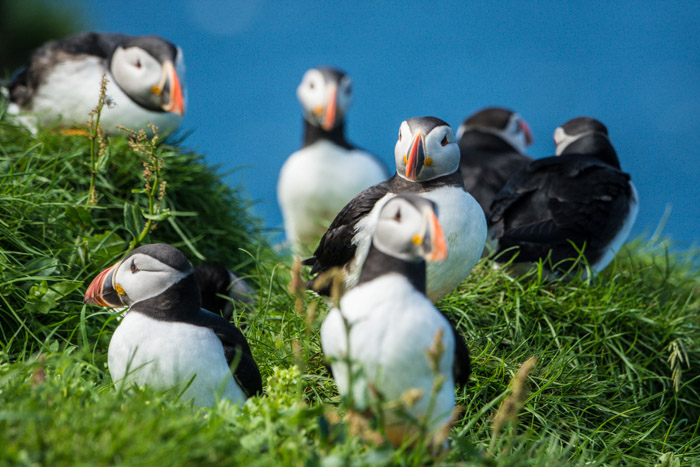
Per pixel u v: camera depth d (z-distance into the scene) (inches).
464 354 247.6
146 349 247.4
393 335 206.4
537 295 346.9
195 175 410.6
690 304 386.9
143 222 350.0
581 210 361.1
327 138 562.9
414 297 211.9
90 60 420.8
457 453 226.1
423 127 286.7
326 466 196.7
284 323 320.2
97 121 350.0
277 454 205.6
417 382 209.2
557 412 297.6
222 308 350.3
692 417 335.0
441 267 288.0
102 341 310.5
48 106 421.4
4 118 410.3
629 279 382.0
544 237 356.5
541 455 240.1
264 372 293.4
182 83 425.7
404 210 212.7
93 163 354.3
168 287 254.1
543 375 309.4
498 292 348.8
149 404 218.4
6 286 302.8
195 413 229.9
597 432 293.9
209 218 411.5
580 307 339.9
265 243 435.2
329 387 292.2
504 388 299.1
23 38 621.6
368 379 209.5
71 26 637.3
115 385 252.2
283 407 225.3
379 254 215.6
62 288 306.7
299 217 571.2
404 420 211.9
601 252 370.3
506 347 326.6
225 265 406.3
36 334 305.0
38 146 380.8
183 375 247.3
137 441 195.8
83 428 200.2
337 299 209.5
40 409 208.4
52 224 342.0
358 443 218.5
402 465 203.3
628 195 379.9
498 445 253.1
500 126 486.6
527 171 379.6
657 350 343.6
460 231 286.5
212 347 252.1
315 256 319.6
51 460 189.5
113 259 335.0
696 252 442.9
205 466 193.8
